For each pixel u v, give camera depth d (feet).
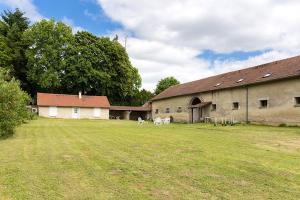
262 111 83.76
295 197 17.46
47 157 29.35
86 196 17.74
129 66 184.14
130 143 39.96
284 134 53.62
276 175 22.04
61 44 166.91
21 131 58.85
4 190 18.78
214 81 112.98
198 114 115.14
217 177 21.59
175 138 46.42
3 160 27.91
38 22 168.55
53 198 17.40
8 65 164.45
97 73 165.68
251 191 18.52
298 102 73.36
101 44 170.71
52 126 76.84
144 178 21.47
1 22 177.68
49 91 178.40
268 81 81.10
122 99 189.67
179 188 19.15
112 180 21.01
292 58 86.94
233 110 95.09
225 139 45.09
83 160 27.78
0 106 46.24
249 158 28.53
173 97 131.54
